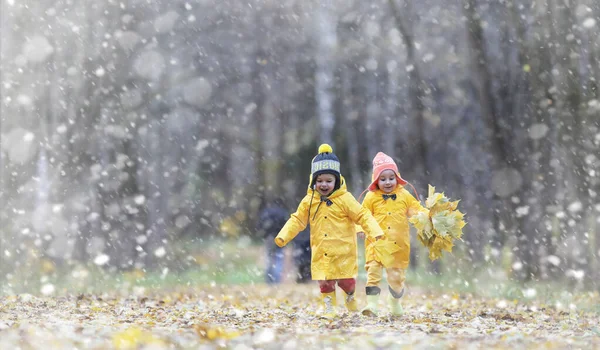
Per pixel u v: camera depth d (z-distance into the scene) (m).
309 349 6.08
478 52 19.52
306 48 40.72
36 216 21.42
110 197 23.19
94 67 23.36
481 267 20.12
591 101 17.44
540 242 18.11
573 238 18.06
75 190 22.77
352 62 38.19
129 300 11.41
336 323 7.94
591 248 17.81
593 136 18.00
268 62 41.44
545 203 18.47
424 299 13.45
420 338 6.63
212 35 40.25
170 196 34.41
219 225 40.84
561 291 14.30
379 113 38.59
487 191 25.12
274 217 22.42
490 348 6.12
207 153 44.59
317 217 9.56
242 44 41.16
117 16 24.58
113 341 5.91
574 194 18.34
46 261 19.84
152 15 33.75
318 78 35.94
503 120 19.61
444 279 18.88
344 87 38.84
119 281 17.56
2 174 21.73
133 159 23.78
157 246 25.61
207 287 18.00
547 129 18.42
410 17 31.86
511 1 18.53
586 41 17.89
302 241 21.97
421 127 30.44
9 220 20.88
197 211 41.16
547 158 18.59
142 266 23.30
